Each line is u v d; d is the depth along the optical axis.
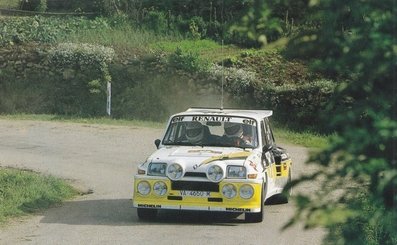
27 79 40.03
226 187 14.93
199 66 38.78
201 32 48.19
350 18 4.67
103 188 20.52
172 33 47.75
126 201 18.48
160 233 14.43
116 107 38.62
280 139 32.22
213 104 37.81
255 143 16.45
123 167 24.44
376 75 4.64
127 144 29.61
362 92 4.75
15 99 39.66
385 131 4.48
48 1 54.59
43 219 15.82
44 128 33.62
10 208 16.33
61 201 18.33
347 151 4.67
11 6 55.03
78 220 15.77
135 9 50.53
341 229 4.92
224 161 15.16
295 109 35.28
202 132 16.72
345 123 4.71
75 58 39.75
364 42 4.59
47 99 39.50
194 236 14.16
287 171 18.19
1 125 34.47
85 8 52.81
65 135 31.62
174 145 16.67
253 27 4.76
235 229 14.91
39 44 41.66
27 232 14.40
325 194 4.87
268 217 16.34
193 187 15.02
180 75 38.81
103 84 39.12
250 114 17.17
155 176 15.20
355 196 4.84
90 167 24.25
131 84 39.28
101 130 33.31
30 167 23.75
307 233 14.48
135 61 39.75
